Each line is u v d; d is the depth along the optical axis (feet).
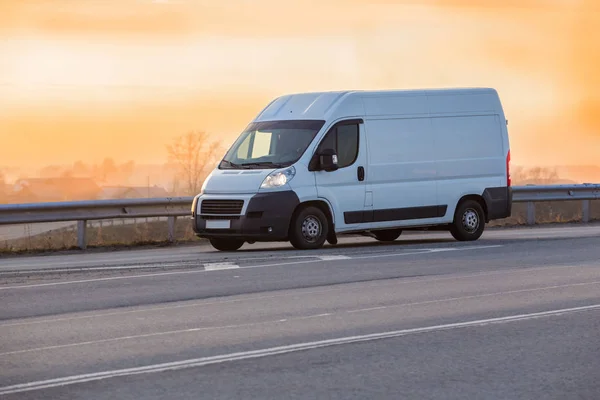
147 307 39.73
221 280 47.75
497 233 79.87
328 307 39.19
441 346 30.86
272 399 24.20
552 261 54.70
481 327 34.24
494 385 25.62
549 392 24.89
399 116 68.08
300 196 63.67
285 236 63.31
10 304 40.96
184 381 26.20
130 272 51.39
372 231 72.13
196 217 65.26
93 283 47.21
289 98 68.85
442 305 39.40
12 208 68.69
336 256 58.44
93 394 24.89
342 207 65.31
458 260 55.72
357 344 31.24
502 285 45.14
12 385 26.03
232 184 64.18
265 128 67.05
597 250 60.49
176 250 68.80
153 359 29.14
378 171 66.80
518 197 89.56
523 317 36.27
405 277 48.39
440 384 25.71
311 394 24.68
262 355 29.58
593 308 38.24
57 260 61.87
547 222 93.81
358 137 66.18
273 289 44.55
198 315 37.58
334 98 66.69
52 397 24.67
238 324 35.37
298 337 32.60
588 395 24.62
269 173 63.52
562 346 30.78
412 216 68.33
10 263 60.64
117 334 33.58
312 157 64.49
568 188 92.43
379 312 37.81
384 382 25.96
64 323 36.11
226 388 25.36
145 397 24.52
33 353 30.40
